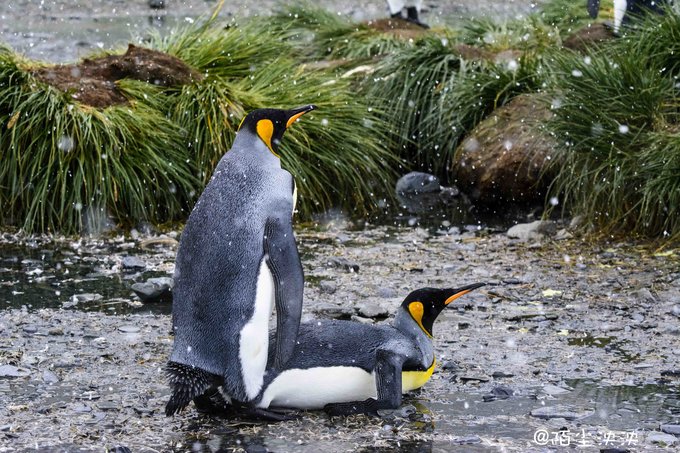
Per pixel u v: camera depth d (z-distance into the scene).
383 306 10.02
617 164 12.64
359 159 15.06
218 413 7.25
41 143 13.46
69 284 10.81
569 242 12.61
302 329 7.27
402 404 7.51
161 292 10.30
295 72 16.53
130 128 13.98
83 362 8.38
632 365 8.40
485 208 14.89
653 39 14.31
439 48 17.17
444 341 9.04
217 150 14.02
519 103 15.28
